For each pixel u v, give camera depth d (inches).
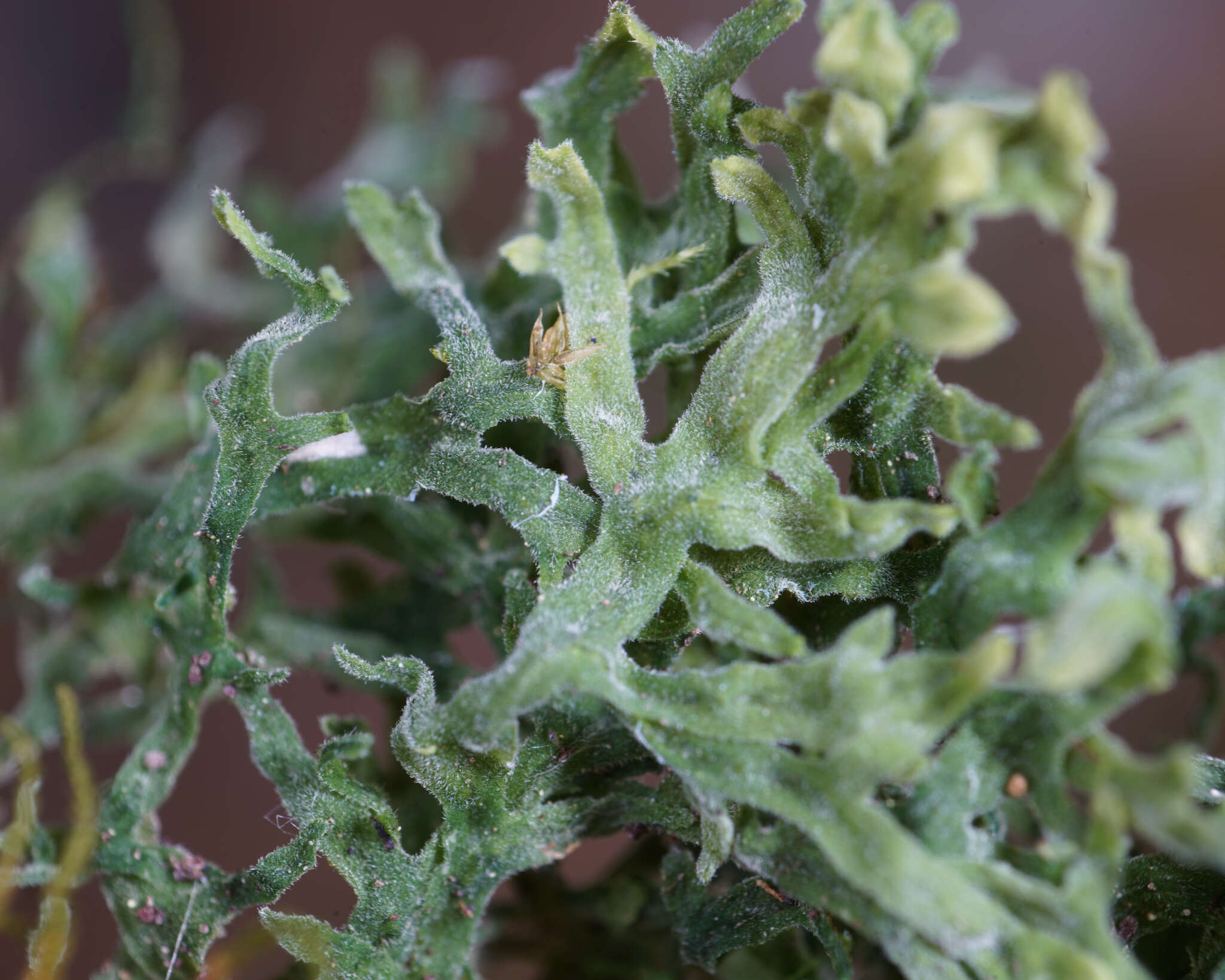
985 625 2.7
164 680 3.7
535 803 2.9
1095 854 2.7
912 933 2.7
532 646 2.8
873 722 2.7
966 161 2.6
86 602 3.6
